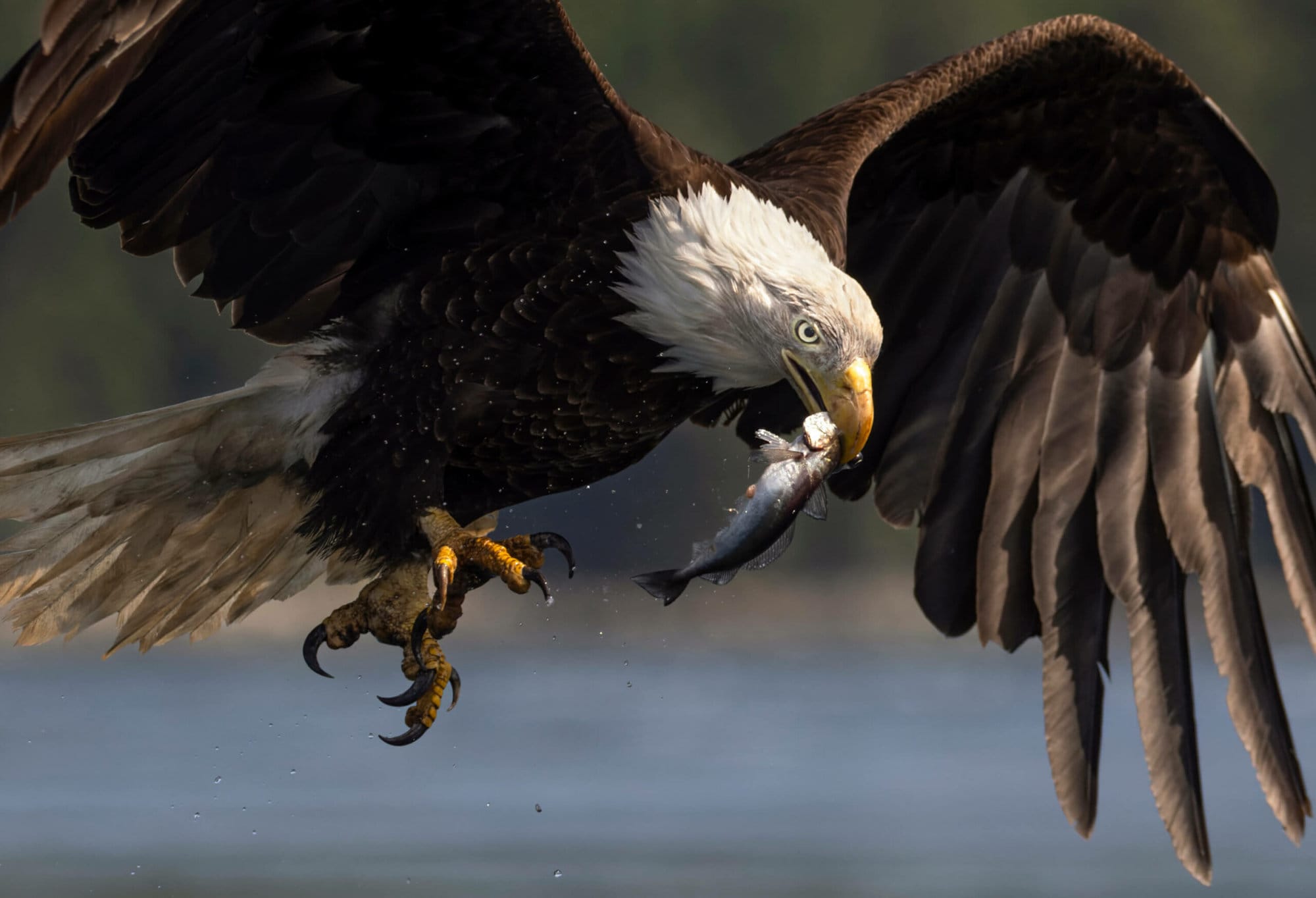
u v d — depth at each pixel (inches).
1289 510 433.7
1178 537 435.8
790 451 350.9
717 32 2269.9
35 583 393.1
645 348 386.3
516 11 356.2
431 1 353.4
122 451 386.6
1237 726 426.3
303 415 390.6
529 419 390.9
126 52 302.5
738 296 379.9
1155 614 434.9
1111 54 432.8
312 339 392.8
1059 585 441.1
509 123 373.7
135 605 400.5
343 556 396.8
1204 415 441.1
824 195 410.3
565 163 376.8
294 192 379.6
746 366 387.2
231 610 404.8
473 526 429.7
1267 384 438.9
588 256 379.9
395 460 389.1
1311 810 422.6
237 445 389.7
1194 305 444.8
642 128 376.8
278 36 354.6
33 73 285.1
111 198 368.2
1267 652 430.3
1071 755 432.8
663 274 379.2
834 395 378.3
